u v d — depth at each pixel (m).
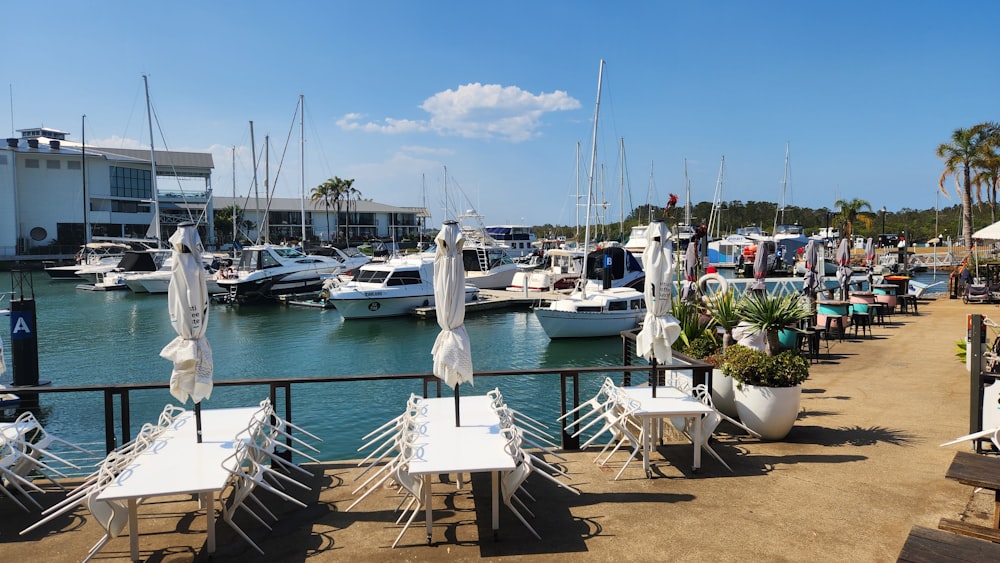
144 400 14.96
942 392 9.13
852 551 4.33
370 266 33.16
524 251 70.94
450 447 4.68
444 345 5.14
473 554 4.37
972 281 25.45
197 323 4.83
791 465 6.02
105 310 34.16
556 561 4.26
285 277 38.72
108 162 72.50
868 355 12.48
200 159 83.25
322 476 5.93
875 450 6.43
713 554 4.33
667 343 6.04
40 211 68.81
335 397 15.05
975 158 32.47
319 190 92.00
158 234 45.78
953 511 4.92
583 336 24.64
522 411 13.74
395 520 4.95
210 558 4.32
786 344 11.41
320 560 4.33
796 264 42.06
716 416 6.13
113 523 4.22
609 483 5.65
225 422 5.44
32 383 13.96
